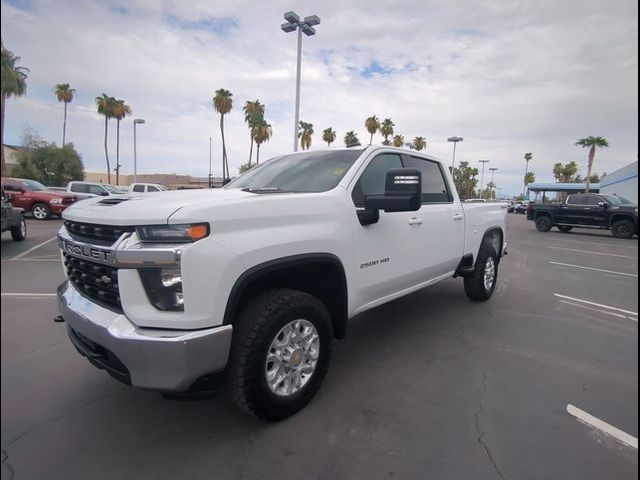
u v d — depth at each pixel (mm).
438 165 4766
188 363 2168
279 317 2570
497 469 2348
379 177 3717
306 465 2357
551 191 44625
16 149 36438
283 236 2615
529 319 5098
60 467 2289
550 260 10305
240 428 2686
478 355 3939
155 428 2670
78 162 39438
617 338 4484
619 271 8828
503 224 6117
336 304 3172
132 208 2295
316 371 2938
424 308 5473
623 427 2785
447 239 4586
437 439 2615
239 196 2713
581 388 3320
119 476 2234
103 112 35406
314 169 3566
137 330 2209
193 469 2307
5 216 9633
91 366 3465
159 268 2186
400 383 3340
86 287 2590
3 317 4672
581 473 2324
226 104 39312
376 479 2256
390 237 3619
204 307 2219
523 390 3270
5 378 3244
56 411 2828
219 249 2268
